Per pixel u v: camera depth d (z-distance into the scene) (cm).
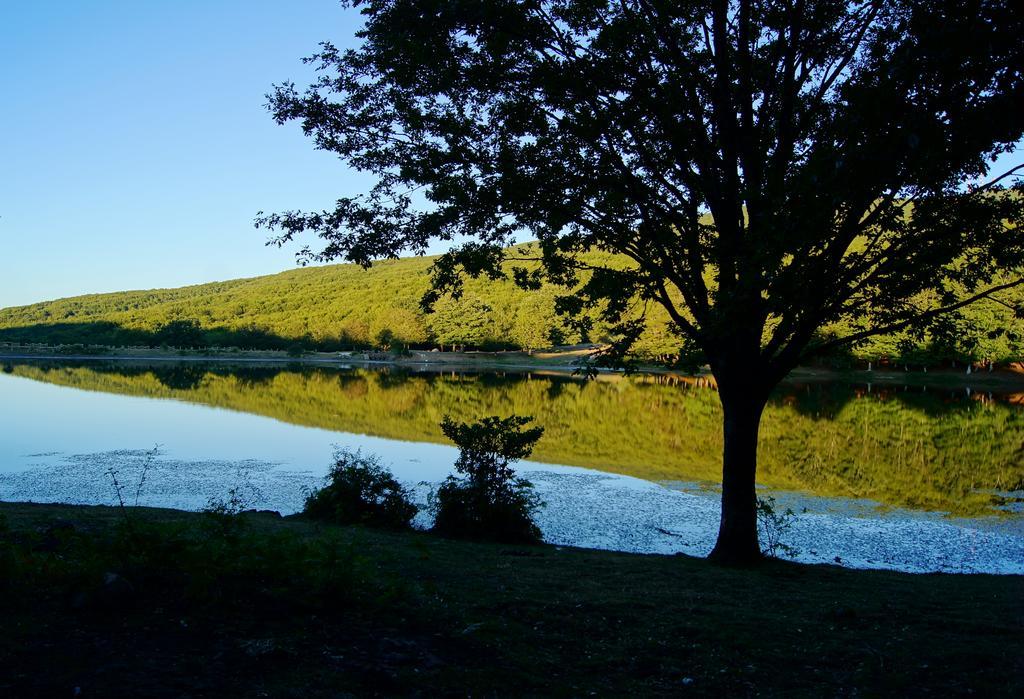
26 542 618
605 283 1042
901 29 819
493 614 602
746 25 946
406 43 949
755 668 529
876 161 703
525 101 968
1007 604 801
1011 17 626
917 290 938
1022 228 852
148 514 1055
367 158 1100
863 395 5422
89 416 3538
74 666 393
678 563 1046
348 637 489
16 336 15375
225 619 488
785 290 818
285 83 1081
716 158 987
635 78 956
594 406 4475
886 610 727
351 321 13600
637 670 511
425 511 1497
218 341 13612
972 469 2252
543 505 1333
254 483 1931
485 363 10669
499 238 1107
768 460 2373
